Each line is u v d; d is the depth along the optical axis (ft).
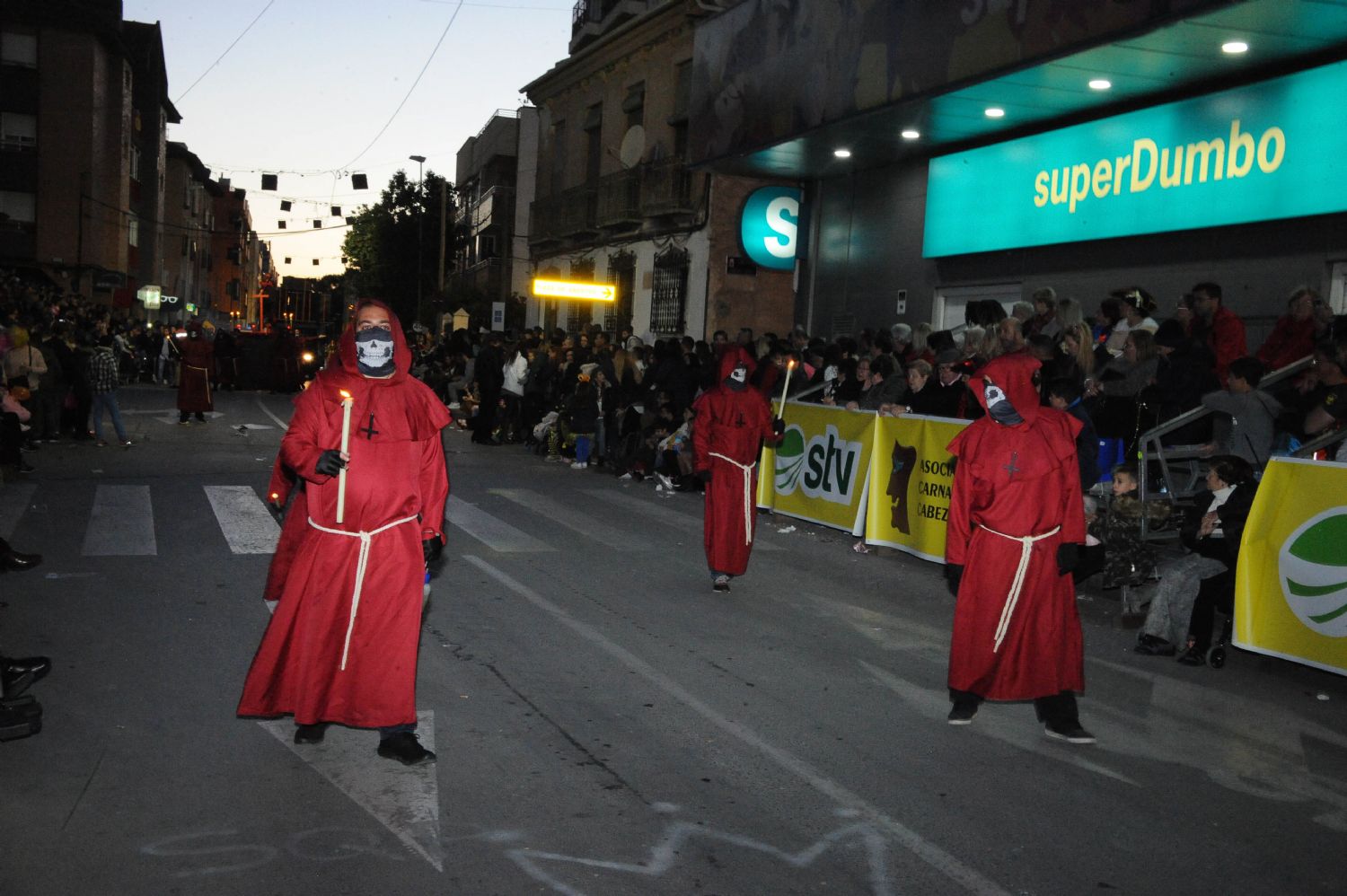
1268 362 34.32
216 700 18.39
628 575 30.27
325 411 15.60
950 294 56.24
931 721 19.03
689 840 13.82
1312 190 37.65
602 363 56.49
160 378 112.98
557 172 106.11
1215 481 24.52
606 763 16.30
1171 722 19.72
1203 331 35.88
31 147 139.23
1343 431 24.97
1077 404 29.81
